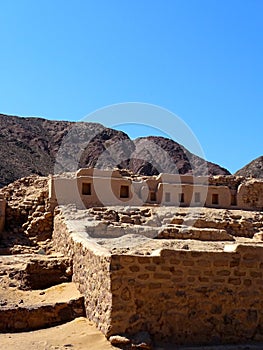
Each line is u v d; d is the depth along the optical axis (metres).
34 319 10.57
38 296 12.16
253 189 30.17
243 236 22.03
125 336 9.09
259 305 10.12
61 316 10.83
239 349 9.33
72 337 9.49
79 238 13.48
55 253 16.94
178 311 9.62
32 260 13.68
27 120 94.25
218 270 10.02
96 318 10.04
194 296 9.77
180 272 9.78
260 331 10.00
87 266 11.38
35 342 9.30
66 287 12.61
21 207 21.67
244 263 10.20
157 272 9.64
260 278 10.23
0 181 59.53
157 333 9.38
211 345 9.55
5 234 20.00
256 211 28.59
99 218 18.91
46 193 22.19
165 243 15.09
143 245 14.65
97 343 9.11
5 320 10.40
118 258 9.46
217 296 9.91
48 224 20.11
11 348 8.90
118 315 9.23
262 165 77.75
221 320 9.83
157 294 9.56
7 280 13.20
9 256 15.88
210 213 24.14
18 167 68.06
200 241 16.39
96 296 10.21
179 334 9.52
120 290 9.34
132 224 19.12
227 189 28.69
